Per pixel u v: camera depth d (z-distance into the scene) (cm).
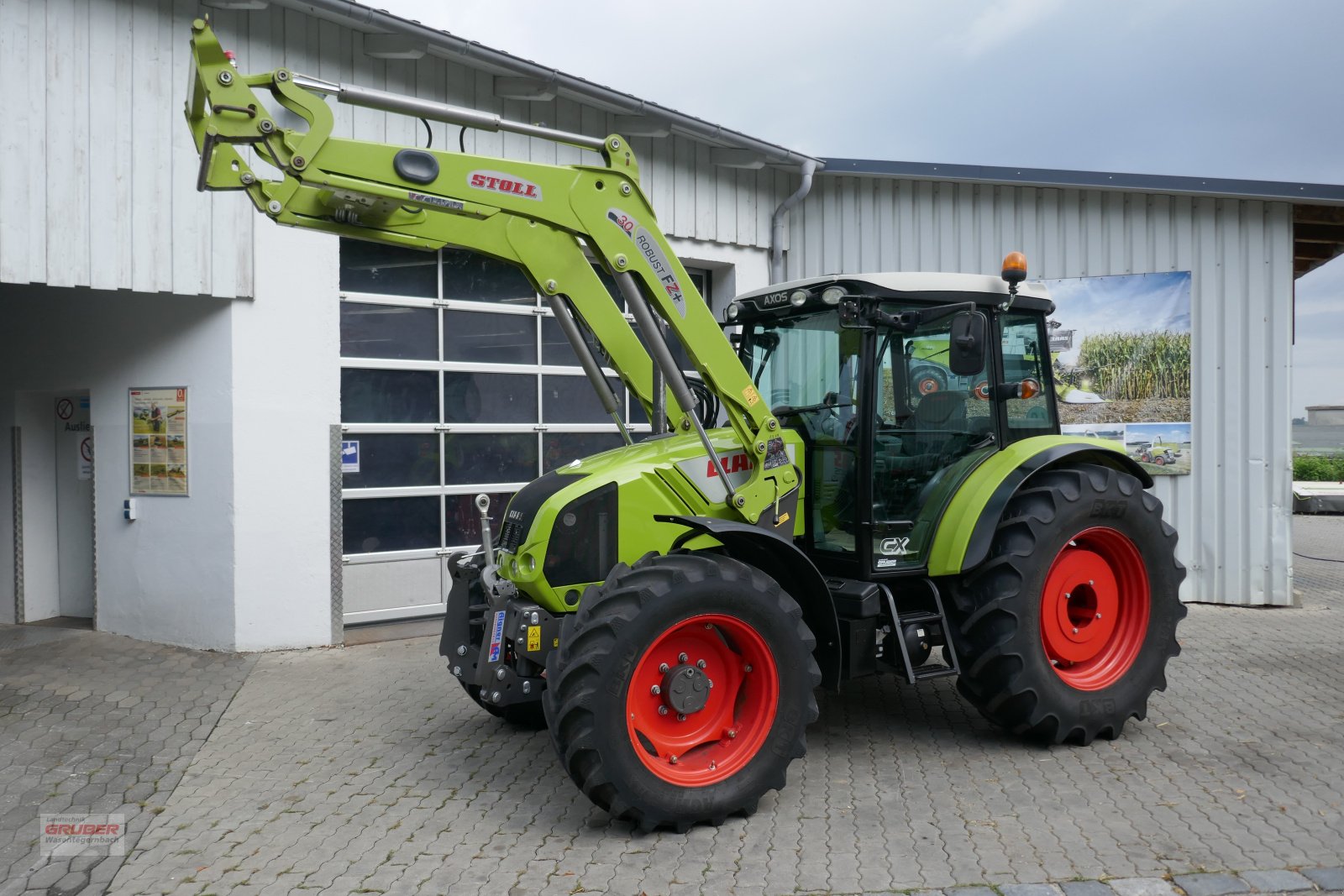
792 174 973
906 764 471
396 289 769
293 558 702
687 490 457
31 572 809
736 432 470
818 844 379
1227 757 475
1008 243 938
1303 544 1416
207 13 661
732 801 397
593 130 841
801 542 508
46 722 547
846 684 622
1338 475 2528
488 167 425
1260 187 862
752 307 540
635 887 346
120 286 632
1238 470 885
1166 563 520
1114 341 915
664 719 404
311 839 392
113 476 739
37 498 814
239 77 384
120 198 633
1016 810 409
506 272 829
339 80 714
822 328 509
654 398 502
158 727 539
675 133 849
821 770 464
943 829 391
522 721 539
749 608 405
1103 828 389
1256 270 881
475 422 812
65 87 613
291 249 697
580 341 478
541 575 429
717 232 925
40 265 604
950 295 504
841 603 468
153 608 721
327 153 396
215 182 398
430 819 411
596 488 438
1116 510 504
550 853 375
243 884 353
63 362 768
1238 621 819
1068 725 483
